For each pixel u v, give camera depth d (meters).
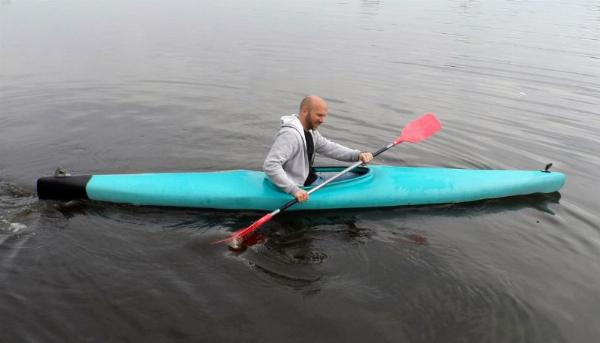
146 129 5.93
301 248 3.44
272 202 4.00
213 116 6.50
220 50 10.57
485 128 6.34
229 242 3.46
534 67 9.65
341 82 8.34
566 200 4.48
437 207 4.26
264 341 2.54
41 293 2.80
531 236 3.78
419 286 3.05
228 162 5.04
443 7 19.78
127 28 12.82
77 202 3.96
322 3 20.30
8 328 2.53
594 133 6.27
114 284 2.92
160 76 8.41
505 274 3.24
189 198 3.97
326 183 3.95
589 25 15.48
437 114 6.82
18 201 3.94
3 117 6.13
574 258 3.49
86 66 8.87
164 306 2.75
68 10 15.61
